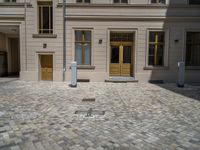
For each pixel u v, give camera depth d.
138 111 7.12
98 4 14.40
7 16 14.52
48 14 14.96
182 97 9.62
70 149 4.20
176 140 4.70
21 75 14.89
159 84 14.04
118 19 14.56
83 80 14.77
